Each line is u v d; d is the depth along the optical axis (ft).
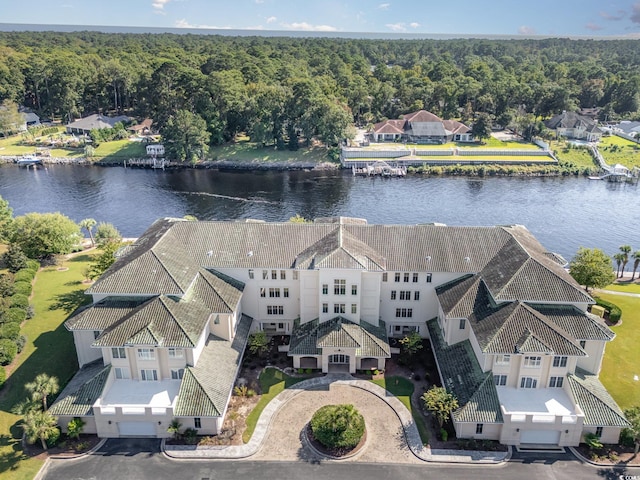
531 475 184.44
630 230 447.01
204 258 252.21
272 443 198.29
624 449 195.62
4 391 222.28
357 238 260.42
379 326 251.80
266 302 260.21
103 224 380.99
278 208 499.92
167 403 201.26
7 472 183.83
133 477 183.01
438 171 632.79
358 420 199.93
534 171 631.15
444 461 190.19
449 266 248.52
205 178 608.19
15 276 311.27
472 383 207.10
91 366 221.46
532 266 227.40
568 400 202.90
